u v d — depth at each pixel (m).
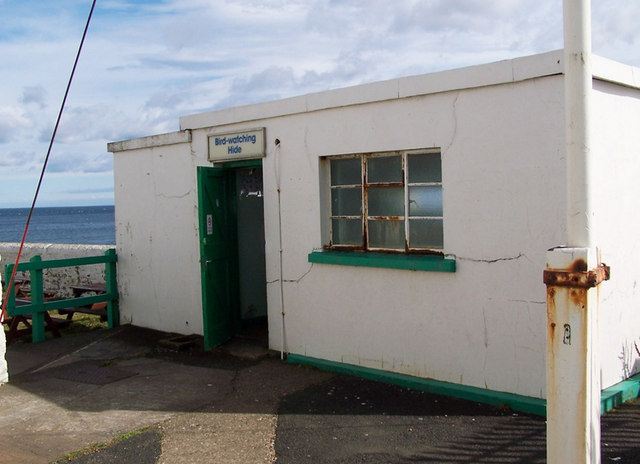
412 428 5.88
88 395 7.22
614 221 6.36
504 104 6.24
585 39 3.28
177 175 9.78
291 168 8.16
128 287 10.79
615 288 6.43
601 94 6.13
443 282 6.80
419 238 7.25
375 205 7.60
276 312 8.49
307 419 6.23
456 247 6.67
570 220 3.33
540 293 6.11
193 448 5.62
